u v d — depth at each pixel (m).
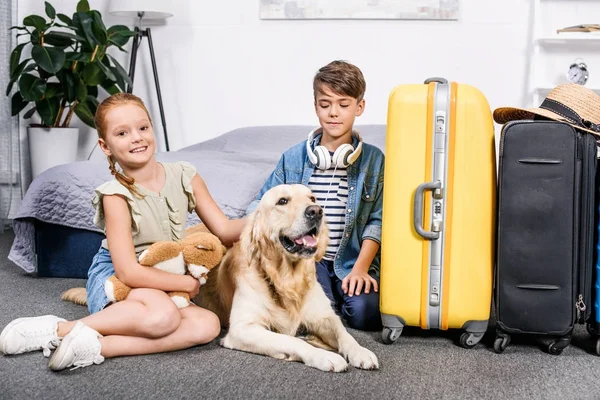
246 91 4.34
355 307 2.01
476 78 4.05
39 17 4.02
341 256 2.13
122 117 1.79
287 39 4.23
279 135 3.76
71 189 2.67
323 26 4.18
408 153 1.78
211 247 1.79
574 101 1.89
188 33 4.36
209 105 4.40
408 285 1.79
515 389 1.49
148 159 1.83
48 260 2.76
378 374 1.58
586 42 3.92
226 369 1.61
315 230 1.76
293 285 1.80
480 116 1.75
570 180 1.68
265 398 1.43
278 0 4.19
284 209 1.76
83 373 1.57
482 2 3.99
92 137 4.57
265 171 2.68
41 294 2.44
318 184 2.15
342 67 2.04
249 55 4.30
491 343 1.87
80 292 2.29
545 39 3.81
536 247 1.70
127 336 1.70
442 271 1.77
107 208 1.78
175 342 1.73
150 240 1.85
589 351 1.80
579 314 1.74
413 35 4.07
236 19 4.29
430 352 1.78
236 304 1.82
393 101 1.79
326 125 2.07
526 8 3.95
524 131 1.69
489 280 1.77
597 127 1.86
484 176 1.75
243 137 3.78
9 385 1.49
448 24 4.04
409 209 1.78
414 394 1.45
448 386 1.51
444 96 1.75
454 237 1.76
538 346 1.84
